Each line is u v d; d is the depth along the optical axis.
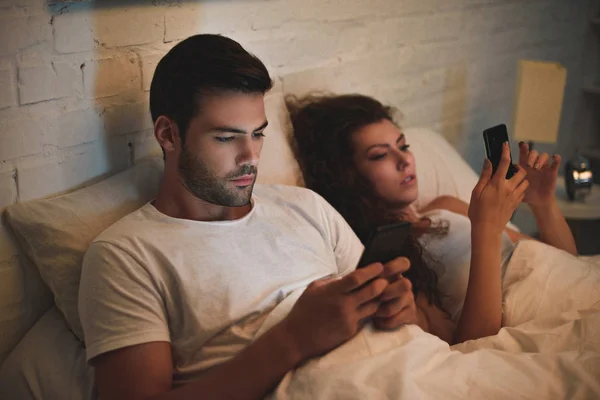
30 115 1.24
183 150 1.18
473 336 1.37
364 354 1.09
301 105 1.80
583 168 2.48
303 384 1.04
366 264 1.08
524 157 1.73
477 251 1.40
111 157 1.40
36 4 1.21
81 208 1.26
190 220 1.19
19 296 1.27
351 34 2.01
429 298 1.51
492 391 1.09
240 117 1.15
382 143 1.66
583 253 3.04
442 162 2.04
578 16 3.01
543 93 2.33
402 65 2.23
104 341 1.06
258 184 1.41
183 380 1.14
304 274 1.27
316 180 1.70
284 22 1.78
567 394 1.11
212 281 1.16
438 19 2.33
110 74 1.36
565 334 1.26
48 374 1.19
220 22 1.60
